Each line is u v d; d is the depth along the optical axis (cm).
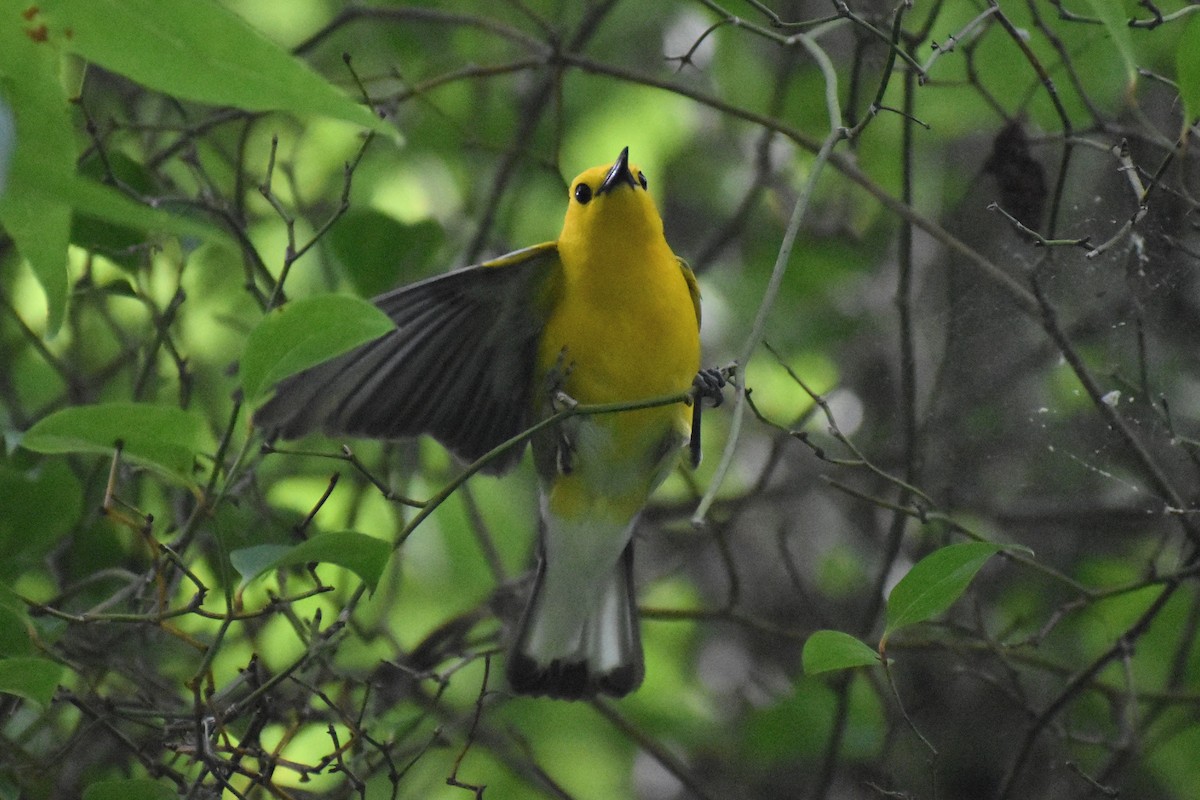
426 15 1050
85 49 352
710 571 1370
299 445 1116
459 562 1325
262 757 650
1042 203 910
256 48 338
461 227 1322
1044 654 1184
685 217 1465
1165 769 1109
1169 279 987
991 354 1191
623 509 920
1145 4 697
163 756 859
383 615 1037
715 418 1391
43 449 516
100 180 870
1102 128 835
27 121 382
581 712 1231
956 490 1249
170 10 336
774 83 1305
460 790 1178
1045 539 1252
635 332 852
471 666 1216
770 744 1138
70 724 966
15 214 401
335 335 488
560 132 1034
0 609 571
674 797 1261
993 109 996
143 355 1066
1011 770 916
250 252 862
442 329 861
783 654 1323
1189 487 1075
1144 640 1109
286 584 854
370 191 1298
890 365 1317
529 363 892
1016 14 923
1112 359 1074
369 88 1302
